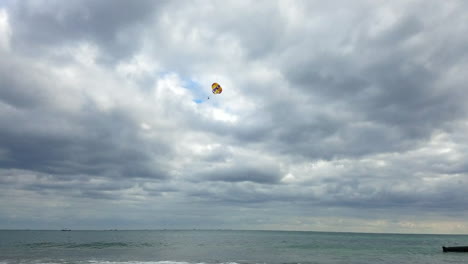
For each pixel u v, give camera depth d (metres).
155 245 88.19
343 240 133.88
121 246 82.88
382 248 82.50
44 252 63.31
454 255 64.56
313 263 48.50
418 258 58.44
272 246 87.31
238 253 64.19
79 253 61.81
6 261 47.59
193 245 89.62
